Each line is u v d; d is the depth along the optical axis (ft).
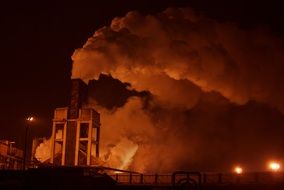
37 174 69.31
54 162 209.05
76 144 207.51
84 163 206.08
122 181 148.05
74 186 67.77
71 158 206.08
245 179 130.31
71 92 214.28
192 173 56.49
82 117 211.41
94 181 69.36
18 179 70.74
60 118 213.66
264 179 127.65
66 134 210.79
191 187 55.83
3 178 70.49
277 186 125.39
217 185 132.36
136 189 100.63
